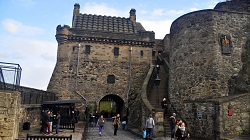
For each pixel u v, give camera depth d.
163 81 25.52
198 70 18.53
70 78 30.30
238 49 18.27
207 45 18.45
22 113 14.97
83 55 31.19
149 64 32.78
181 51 20.09
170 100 20.80
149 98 22.09
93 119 23.88
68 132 15.99
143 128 17.91
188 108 17.75
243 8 20.86
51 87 29.88
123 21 37.28
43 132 14.29
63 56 30.77
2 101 9.34
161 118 16.17
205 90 17.84
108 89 31.03
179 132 13.02
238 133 14.40
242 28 18.72
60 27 30.98
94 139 15.25
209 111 15.28
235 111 14.62
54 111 19.81
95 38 31.52
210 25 18.62
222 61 17.88
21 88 18.41
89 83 30.62
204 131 15.58
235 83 17.50
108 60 31.80
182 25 20.45
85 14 36.78
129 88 31.45
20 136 12.52
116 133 17.84
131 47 32.84
